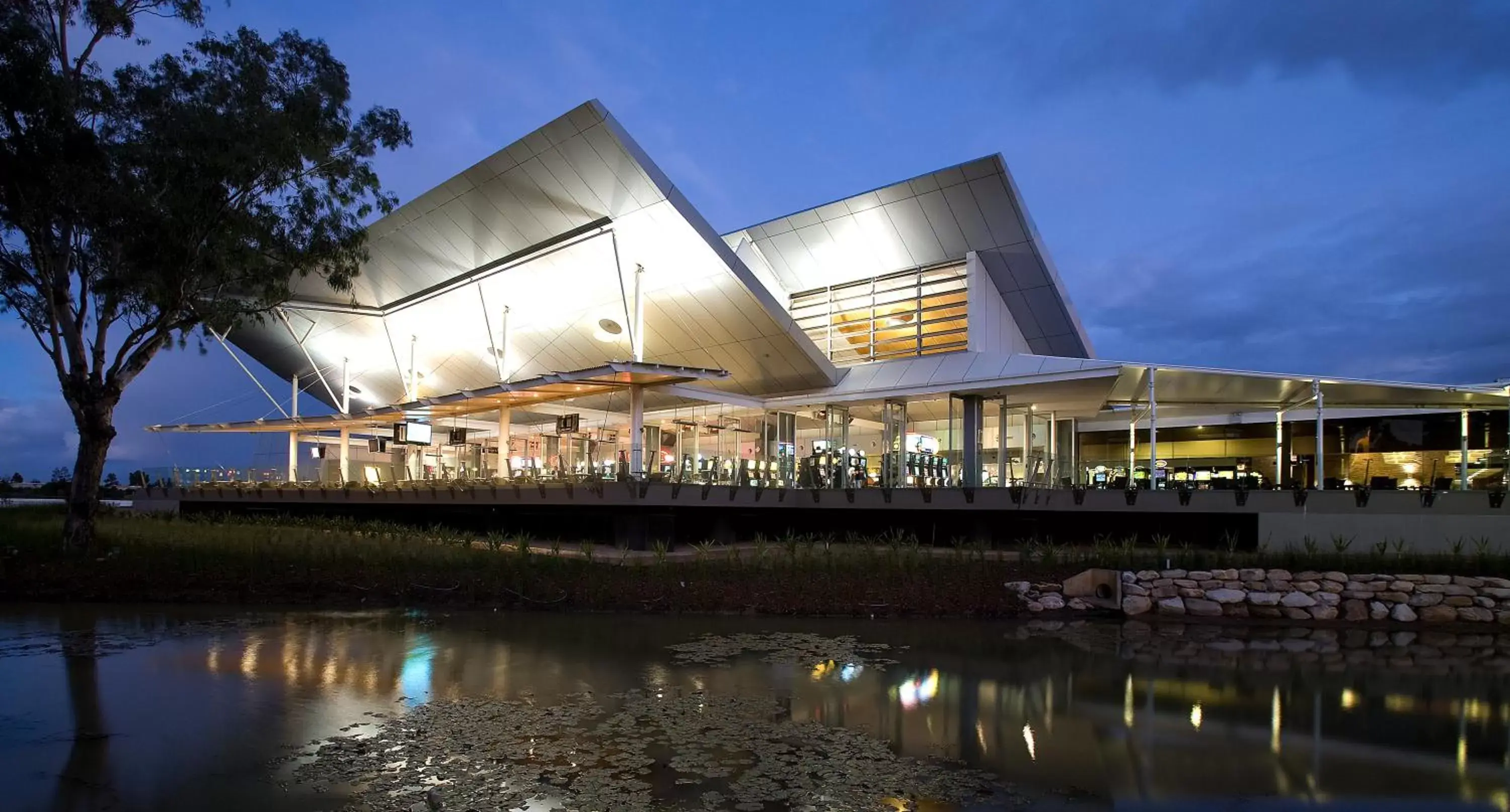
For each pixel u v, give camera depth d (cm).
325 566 1755
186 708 873
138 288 2030
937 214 2859
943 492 2452
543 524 2914
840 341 3303
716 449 3447
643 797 647
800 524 2852
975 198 2750
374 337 3984
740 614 1473
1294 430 3738
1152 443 2339
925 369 2878
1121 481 2844
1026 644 1257
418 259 3253
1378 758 770
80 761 720
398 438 3431
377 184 2275
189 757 730
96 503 2094
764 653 1163
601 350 3234
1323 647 1267
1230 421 3881
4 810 616
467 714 858
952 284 3016
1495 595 1484
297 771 696
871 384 2931
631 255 2641
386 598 1592
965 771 720
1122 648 1237
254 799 638
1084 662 1141
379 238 3225
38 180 1814
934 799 656
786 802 643
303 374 4634
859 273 3222
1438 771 738
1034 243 2811
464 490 2933
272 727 810
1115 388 2714
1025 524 2488
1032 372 2616
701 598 1534
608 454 3678
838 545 2288
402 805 628
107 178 1878
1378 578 1541
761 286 2592
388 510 3525
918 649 1209
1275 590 1543
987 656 1168
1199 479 3747
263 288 2441
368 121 2244
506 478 2888
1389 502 1961
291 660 1098
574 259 2806
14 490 7200
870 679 1027
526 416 4134
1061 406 3275
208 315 2200
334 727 812
